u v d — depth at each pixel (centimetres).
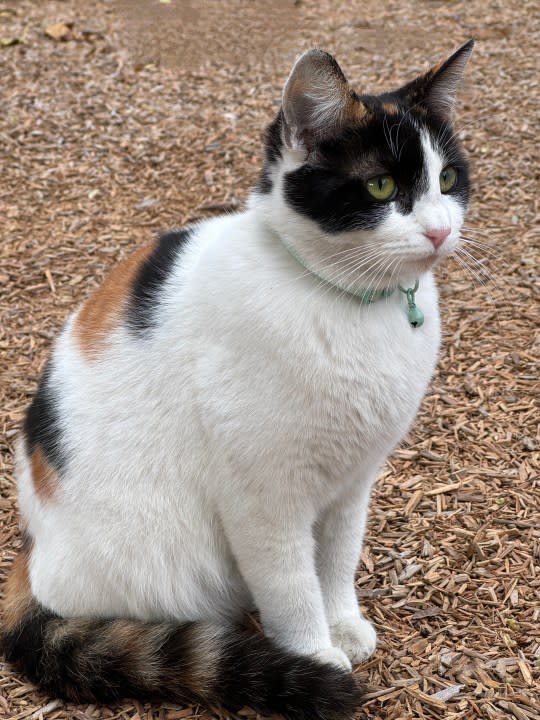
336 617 115
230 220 112
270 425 105
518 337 149
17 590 115
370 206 104
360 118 105
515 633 114
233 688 107
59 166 195
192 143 202
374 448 108
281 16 271
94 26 259
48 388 113
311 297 105
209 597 114
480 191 183
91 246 169
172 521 111
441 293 157
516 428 136
